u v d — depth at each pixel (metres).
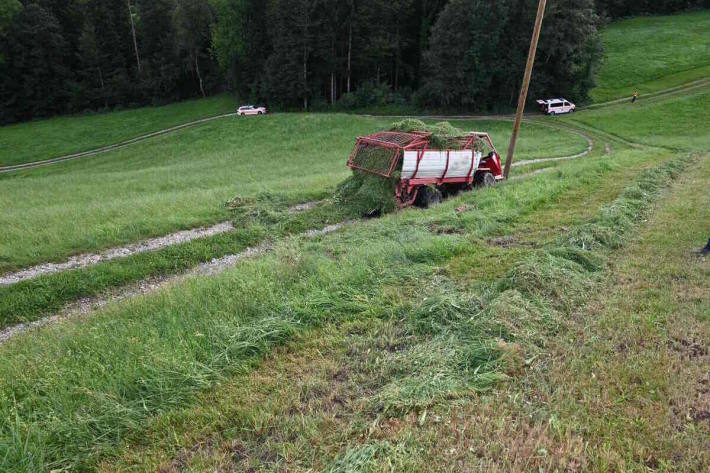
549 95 54.28
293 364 5.30
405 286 7.33
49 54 67.81
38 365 5.16
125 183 22.31
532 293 6.70
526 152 32.34
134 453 4.06
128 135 53.97
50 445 4.09
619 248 8.83
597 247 8.74
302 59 57.88
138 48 74.19
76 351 5.53
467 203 13.64
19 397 4.77
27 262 10.30
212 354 5.38
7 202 17.58
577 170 18.41
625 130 41.62
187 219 13.48
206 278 7.94
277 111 61.41
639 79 58.66
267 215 13.87
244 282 7.16
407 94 61.03
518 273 7.17
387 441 3.98
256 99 63.50
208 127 49.06
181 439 4.19
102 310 7.27
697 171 18.03
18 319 8.10
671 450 3.83
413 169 13.90
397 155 13.54
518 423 4.18
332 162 31.14
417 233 10.23
